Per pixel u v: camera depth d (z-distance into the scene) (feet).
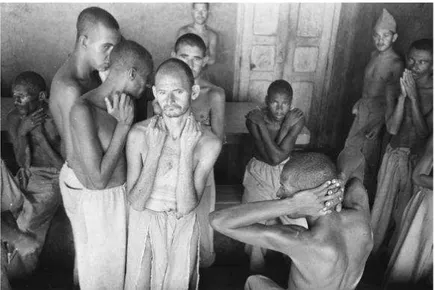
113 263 8.57
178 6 14.16
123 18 14.14
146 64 7.83
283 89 10.18
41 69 14.34
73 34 14.10
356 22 14.43
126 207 8.43
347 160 8.79
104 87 7.81
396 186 11.25
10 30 13.76
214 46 13.93
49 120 10.71
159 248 8.08
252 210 6.77
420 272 10.39
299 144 13.24
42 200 10.48
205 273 10.96
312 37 14.79
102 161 7.65
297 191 6.66
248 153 14.01
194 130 7.37
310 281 6.98
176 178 7.79
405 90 10.36
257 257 10.99
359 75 14.83
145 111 11.89
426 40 10.51
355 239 6.86
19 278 10.46
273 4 14.26
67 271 10.92
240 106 14.73
